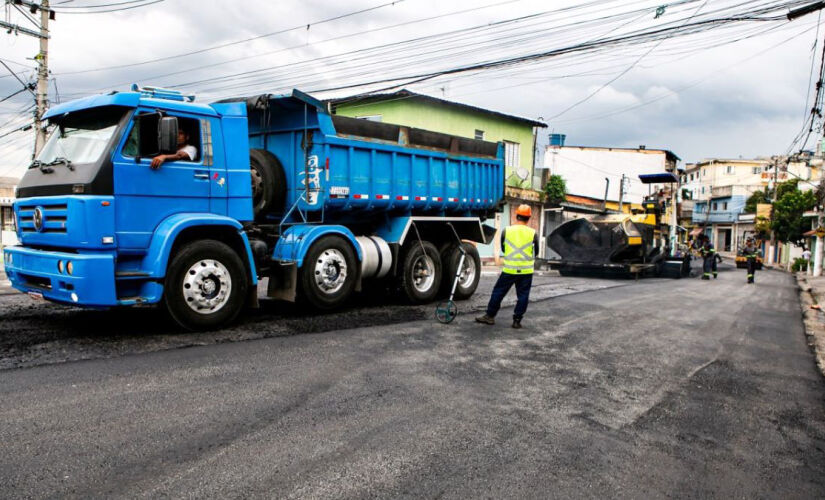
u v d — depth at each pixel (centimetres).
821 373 646
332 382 498
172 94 700
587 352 672
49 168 632
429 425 410
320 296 805
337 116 831
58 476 308
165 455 340
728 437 424
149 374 495
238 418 404
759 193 6122
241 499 294
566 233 1948
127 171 616
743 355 712
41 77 1908
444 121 2380
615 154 3816
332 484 315
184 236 670
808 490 345
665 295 1368
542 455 369
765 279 2447
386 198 904
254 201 829
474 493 313
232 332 676
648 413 466
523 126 2830
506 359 614
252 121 898
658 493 328
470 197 1089
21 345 582
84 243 587
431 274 991
